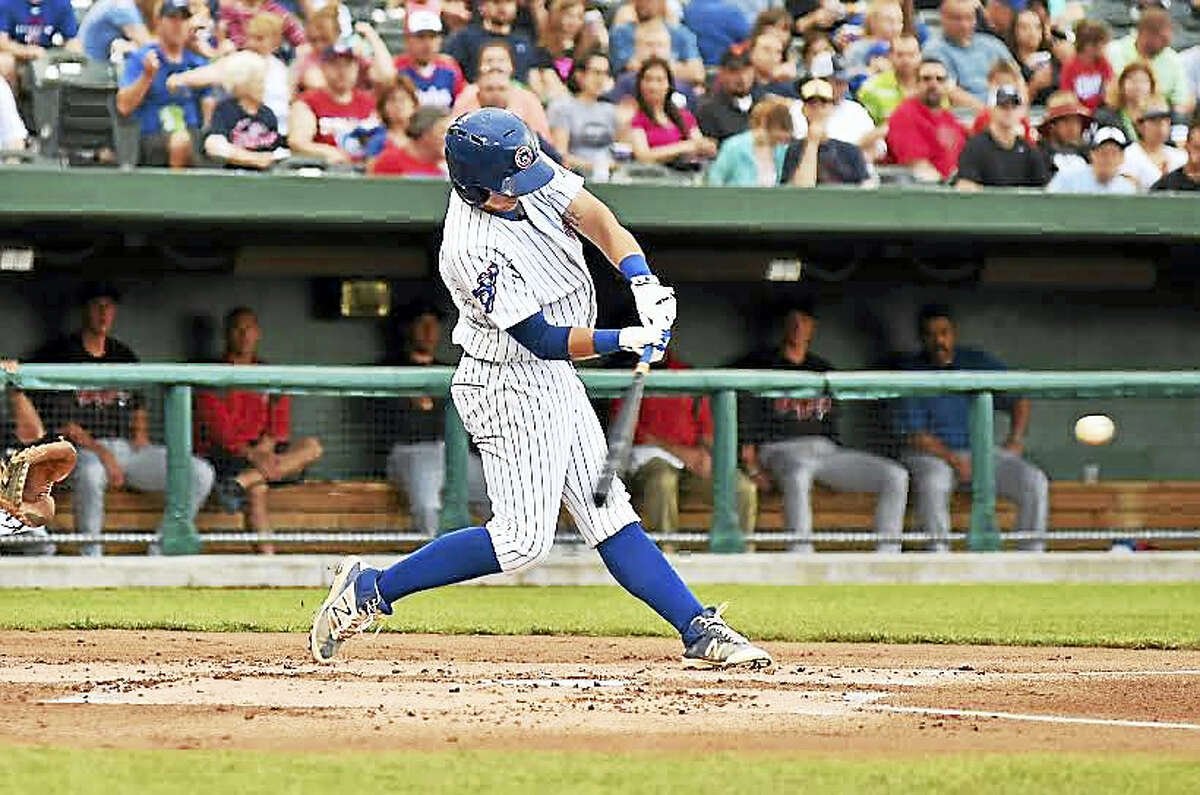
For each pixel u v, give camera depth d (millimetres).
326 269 44219
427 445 37500
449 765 13555
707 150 45281
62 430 36094
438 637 26000
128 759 13703
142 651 23250
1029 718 17031
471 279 18672
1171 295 49938
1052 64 49875
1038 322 49000
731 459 38500
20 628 26625
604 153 43938
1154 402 47812
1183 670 22000
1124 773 13328
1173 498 42312
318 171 41656
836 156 44344
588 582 37219
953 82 48750
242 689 18953
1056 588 37344
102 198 39625
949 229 43969
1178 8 52656
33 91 41844
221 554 36750
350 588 19891
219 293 44156
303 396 37219
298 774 13094
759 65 45688
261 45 42406
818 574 38312
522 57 45125
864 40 48156
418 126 42375
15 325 42844
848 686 19719
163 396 36500
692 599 19906
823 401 39219
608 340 18641
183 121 42281
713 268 46125
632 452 38219
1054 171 46875
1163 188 47094
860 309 47781
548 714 16984
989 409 39719
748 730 15992
